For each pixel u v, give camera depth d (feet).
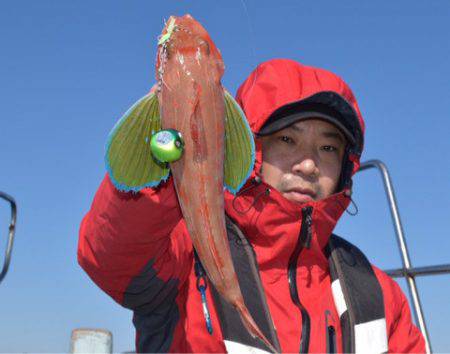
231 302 1.79
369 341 2.93
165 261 2.63
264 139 3.25
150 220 2.23
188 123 1.76
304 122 3.20
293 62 3.32
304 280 3.12
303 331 2.91
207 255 1.78
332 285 3.10
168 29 1.85
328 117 3.15
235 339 2.71
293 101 3.09
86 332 1.93
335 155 3.30
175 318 2.87
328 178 3.24
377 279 3.20
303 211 3.05
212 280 1.80
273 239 3.10
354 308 3.00
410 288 4.37
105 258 2.37
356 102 3.51
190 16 1.88
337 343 2.96
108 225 2.28
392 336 3.18
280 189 3.19
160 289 2.65
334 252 3.21
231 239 2.99
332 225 3.16
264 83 3.19
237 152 1.92
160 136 1.73
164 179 1.96
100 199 2.29
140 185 1.93
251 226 3.13
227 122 1.92
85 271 2.52
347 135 3.21
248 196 3.12
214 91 1.80
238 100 3.46
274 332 2.77
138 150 1.91
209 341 2.79
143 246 2.33
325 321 2.99
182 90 1.77
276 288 3.06
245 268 2.90
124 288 2.54
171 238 2.79
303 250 3.11
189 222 1.80
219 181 1.80
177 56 1.80
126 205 2.21
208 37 1.85
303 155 3.20
